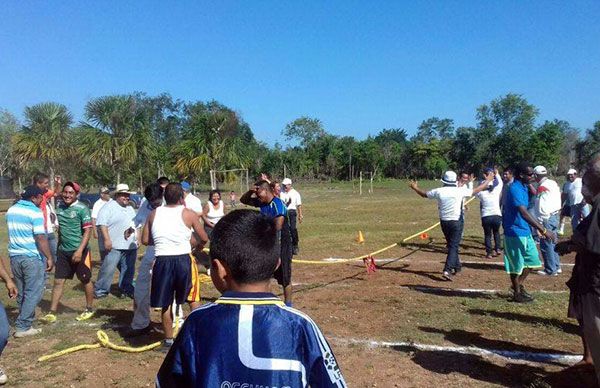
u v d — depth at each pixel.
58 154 33.47
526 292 8.22
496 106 81.62
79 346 6.35
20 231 6.80
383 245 14.52
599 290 4.30
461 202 9.66
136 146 36.03
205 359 1.85
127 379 5.45
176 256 6.04
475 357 5.79
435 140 83.88
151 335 6.94
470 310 7.64
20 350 6.38
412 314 7.51
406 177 84.38
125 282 8.85
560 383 5.01
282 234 6.86
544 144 75.69
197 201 9.49
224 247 1.99
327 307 8.01
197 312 1.97
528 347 6.08
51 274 11.20
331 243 15.15
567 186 10.97
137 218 8.21
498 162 81.12
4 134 51.69
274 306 1.93
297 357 1.85
